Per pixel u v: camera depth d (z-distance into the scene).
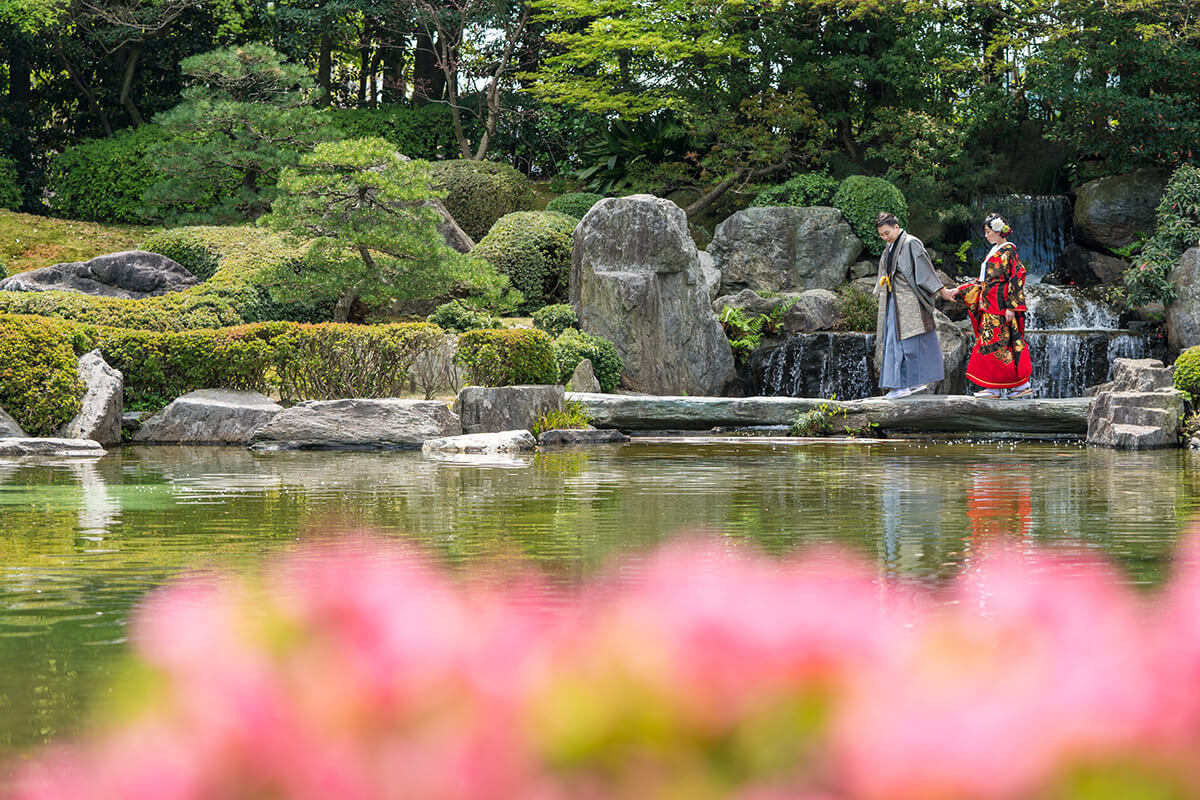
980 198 25.22
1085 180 25.27
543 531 6.04
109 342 14.19
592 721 1.00
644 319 18.91
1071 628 1.10
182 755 0.99
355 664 1.10
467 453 12.27
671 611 1.15
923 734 0.92
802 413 15.56
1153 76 22.98
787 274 22.44
